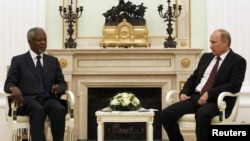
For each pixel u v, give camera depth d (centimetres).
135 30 489
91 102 502
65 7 508
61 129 340
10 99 349
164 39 503
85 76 488
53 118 340
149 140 359
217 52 358
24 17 488
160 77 486
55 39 507
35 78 361
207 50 491
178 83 475
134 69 480
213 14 484
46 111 347
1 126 474
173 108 351
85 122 491
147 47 487
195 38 503
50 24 507
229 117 340
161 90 492
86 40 507
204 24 502
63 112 341
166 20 486
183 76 474
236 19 475
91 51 475
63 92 359
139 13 493
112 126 505
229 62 352
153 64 480
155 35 505
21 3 488
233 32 475
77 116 489
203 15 502
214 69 362
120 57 481
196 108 356
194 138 477
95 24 509
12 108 337
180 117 353
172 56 479
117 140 502
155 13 507
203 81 372
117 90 501
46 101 354
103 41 489
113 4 510
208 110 331
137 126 505
